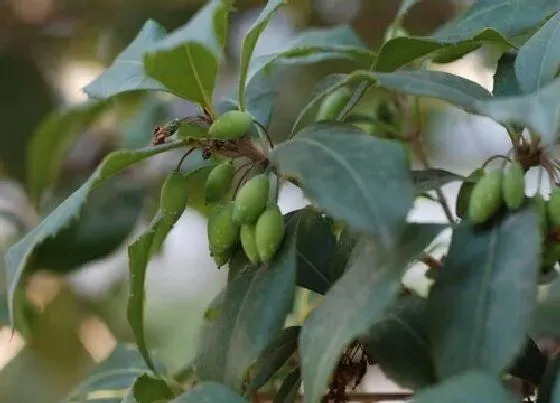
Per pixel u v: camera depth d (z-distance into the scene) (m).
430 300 0.57
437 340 0.57
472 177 0.61
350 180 0.56
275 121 1.08
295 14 1.24
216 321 0.63
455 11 1.16
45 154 1.03
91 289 1.20
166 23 1.19
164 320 1.37
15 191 1.20
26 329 0.99
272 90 0.73
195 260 1.31
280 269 0.61
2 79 1.24
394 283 0.56
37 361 1.20
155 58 0.61
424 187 0.60
